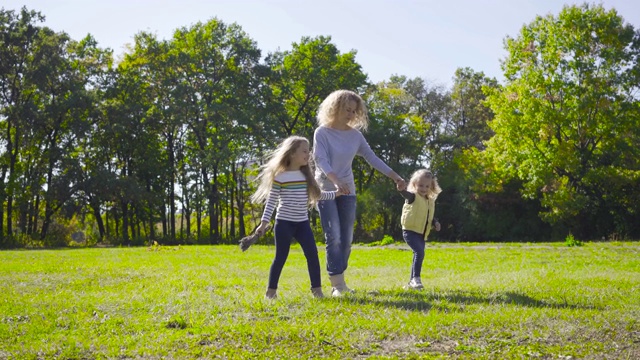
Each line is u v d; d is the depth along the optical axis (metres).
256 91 52.09
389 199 50.25
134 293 8.18
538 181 40.19
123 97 52.03
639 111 39.34
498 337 5.38
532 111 39.72
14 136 50.03
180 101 48.78
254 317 6.13
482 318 5.98
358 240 49.47
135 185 47.28
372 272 12.11
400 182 8.44
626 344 5.18
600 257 16.19
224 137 50.03
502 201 47.88
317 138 7.99
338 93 7.97
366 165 56.38
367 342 5.20
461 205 49.41
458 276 10.76
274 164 7.41
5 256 20.42
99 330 5.75
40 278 10.91
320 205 7.81
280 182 7.39
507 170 42.62
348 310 6.36
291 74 53.19
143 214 53.62
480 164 49.69
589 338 5.37
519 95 40.94
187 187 52.75
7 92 47.88
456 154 56.72
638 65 39.06
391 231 51.22
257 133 50.62
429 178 8.77
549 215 40.44
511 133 40.97
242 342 5.16
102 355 4.87
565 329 5.62
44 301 7.54
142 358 4.79
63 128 49.28
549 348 5.01
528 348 5.01
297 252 19.77
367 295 7.40
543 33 41.22
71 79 48.31
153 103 52.94
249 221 59.66
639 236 41.97
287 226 7.38
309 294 7.57
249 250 21.95
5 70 45.97
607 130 39.19
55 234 48.19
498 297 7.40
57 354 4.94
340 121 8.01
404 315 6.09
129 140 50.81
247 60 51.94
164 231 54.69
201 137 52.53
